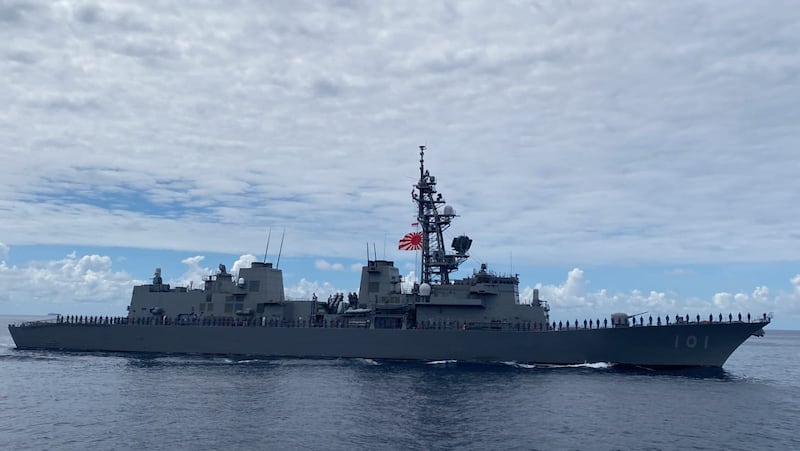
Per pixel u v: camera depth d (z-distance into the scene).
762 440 33.97
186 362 63.25
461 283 65.94
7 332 150.25
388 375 53.97
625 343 56.91
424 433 34.75
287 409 40.62
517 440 33.53
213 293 72.62
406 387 48.28
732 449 32.28
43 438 33.53
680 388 48.34
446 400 43.50
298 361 63.28
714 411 40.75
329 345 64.81
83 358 67.38
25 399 44.09
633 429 36.00
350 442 32.88
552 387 48.34
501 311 63.16
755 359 92.69
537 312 63.38
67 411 40.12
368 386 48.69
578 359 58.38
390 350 62.84
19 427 35.94
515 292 64.12
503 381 50.88
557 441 33.41
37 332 76.31
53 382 51.09
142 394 45.66
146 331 71.62
